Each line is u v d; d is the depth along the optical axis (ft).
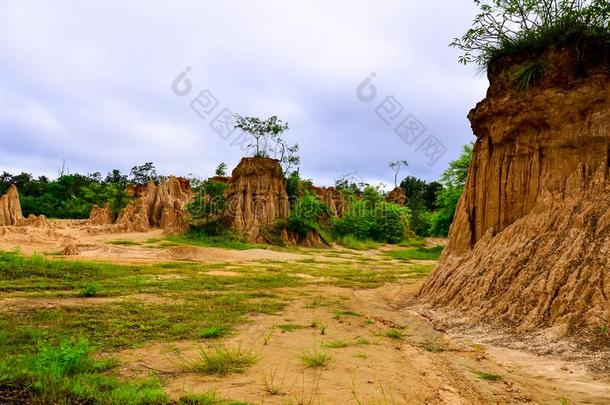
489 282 35.29
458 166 138.92
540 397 17.49
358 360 21.70
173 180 195.21
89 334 26.08
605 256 28.48
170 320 30.58
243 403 15.17
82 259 75.31
